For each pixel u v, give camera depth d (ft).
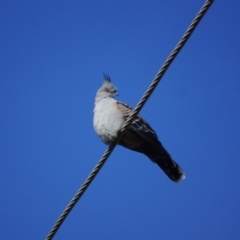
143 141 43.24
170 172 43.34
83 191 32.81
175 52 29.63
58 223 31.73
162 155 43.16
